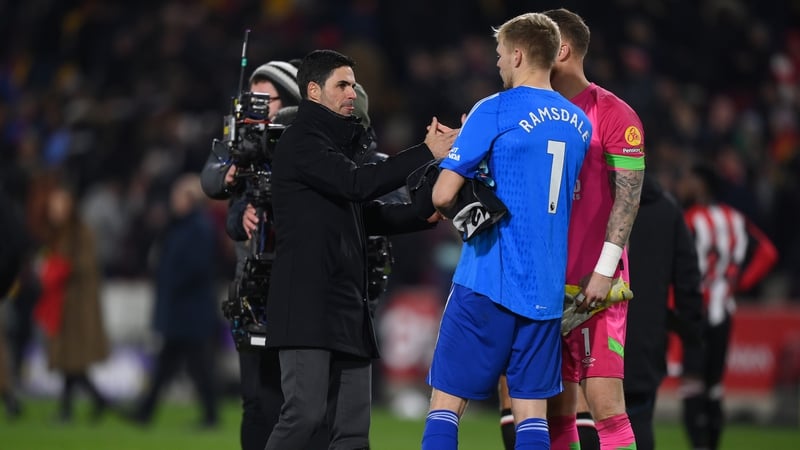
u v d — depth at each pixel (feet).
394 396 162.30
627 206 64.08
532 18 62.18
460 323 61.16
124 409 141.08
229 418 145.79
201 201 135.64
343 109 64.95
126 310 172.55
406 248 167.73
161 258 134.21
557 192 60.75
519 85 61.98
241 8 217.36
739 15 204.44
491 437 126.11
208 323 133.18
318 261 63.41
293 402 63.05
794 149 178.91
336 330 63.41
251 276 66.13
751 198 163.63
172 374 134.92
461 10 215.10
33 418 142.61
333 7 213.46
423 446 60.75
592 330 65.77
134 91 206.90
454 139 62.69
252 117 67.77
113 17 223.71
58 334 136.15
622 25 197.26
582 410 71.36
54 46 230.48
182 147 186.29
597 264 63.82
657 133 172.45
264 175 67.56
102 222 184.55
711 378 101.65
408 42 210.79
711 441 101.24
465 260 61.67
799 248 161.68
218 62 200.03
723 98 189.67
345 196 62.69
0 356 138.72
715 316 101.24
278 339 63.10
